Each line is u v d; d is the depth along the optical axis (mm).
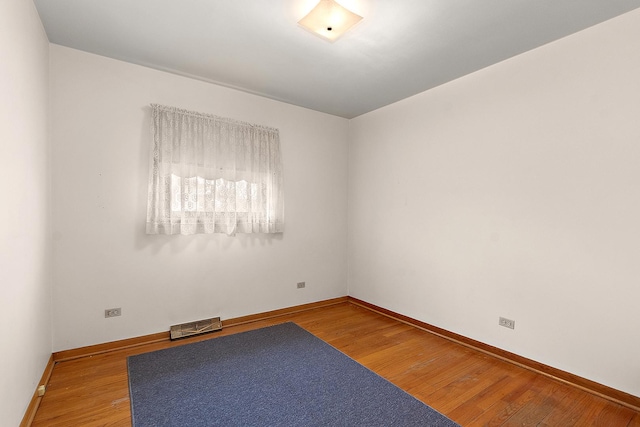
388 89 3418
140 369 2465
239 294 3537
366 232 4215
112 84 2795
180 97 3127
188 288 3197
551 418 1936
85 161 2684
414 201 3553
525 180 2588
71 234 2631
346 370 2488
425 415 1939
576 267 2307
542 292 2486
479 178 2920
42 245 2262
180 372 2428
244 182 3486
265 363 2590
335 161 4375
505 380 2373
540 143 2498
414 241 3553
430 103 3385
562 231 2377
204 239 3281
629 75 2070
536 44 2482
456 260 3111
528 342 2562
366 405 2033
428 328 3365
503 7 2037
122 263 2855
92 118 2711
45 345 2346
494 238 2799
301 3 2039
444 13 2109
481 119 2906
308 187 4113
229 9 2100
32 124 2025
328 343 3025
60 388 2201
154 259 3010
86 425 1828
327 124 4277
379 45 2523
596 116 2209
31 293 1966
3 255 1491
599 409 2033
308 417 1908
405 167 3670
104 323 2779
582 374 2266
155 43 2541
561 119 2383
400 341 3094
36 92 2125
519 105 2629
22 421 1750
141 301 2951
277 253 3840
